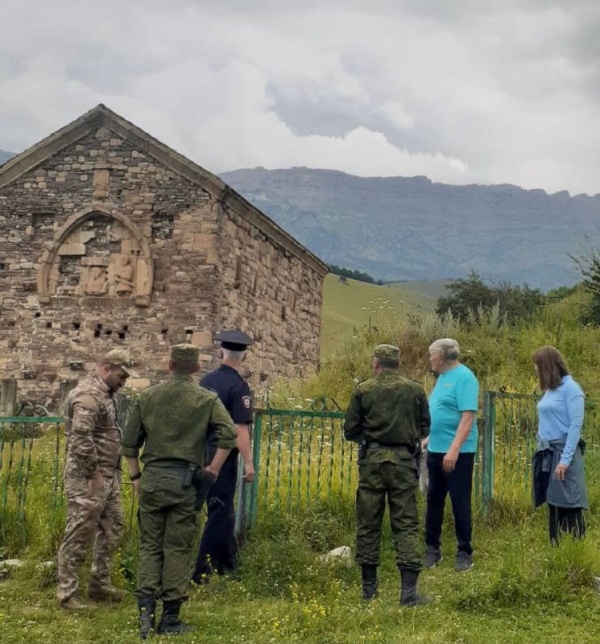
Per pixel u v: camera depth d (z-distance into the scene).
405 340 20.59
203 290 21.89
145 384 21.92
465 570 8.13
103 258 22.55
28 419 8.60
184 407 6.86
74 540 7.21
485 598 7.10
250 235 25.02
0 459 8.97
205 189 22.09
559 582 7.23
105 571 7.44
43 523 8.66
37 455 13.28
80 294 22.56
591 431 13.40
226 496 8.02
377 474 7.37
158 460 6.77
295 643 6.21
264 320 26.80
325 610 6.83
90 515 7.23
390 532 9.09
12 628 6.61
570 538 7.83
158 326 22.05
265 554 8.17
